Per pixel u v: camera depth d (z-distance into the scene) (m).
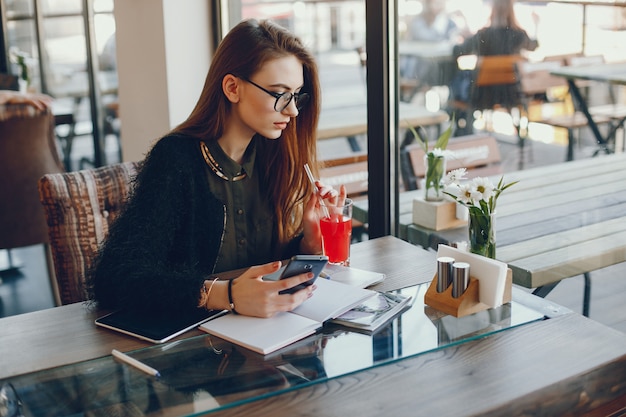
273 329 1.46
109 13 4.75
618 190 1.94
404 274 1.80
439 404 1.20
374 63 2.32
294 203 2.01
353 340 1.44
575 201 2.06
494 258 1.70
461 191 1.68
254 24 1.79
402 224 2.48
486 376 1.29
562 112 2.13
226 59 1.78
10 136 3.32
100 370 1.34
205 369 1.33
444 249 1.62
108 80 4.92
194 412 1.19
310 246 1.98
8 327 1.53
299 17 3.44
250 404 1.21
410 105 2.93
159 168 1.76
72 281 2.04
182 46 3.17
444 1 2.81
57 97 5.34
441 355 1.37
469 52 2.64
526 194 2.24
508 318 1.53
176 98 3.20
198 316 1.55
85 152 5.21
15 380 1.31
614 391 1.37
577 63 2.04
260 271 1.55
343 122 3.44
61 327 1.53
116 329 1.50
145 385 1.28
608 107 1.95
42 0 5.22
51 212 2.02
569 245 2.07
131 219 1.69
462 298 1.54
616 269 1.97
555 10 2.12
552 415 1.28
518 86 2.34
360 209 2.85
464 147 2.60
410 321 1.52
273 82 1.75
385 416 1.17
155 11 3.13
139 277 1.57
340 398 1.22
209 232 1.84
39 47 5.38
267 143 1.95
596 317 2.03
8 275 3.96
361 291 1.62
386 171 2.40
